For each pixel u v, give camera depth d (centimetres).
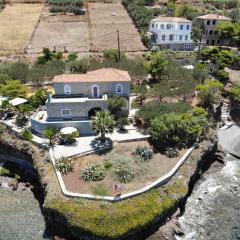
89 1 14650
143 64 8069
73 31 11569
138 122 6162
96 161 5222
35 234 4412
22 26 11925
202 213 4816
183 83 7238
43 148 5503
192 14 12156
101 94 6159
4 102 6378
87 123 5794
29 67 8331
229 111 7275
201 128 5809
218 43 10856
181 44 10275
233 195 5203
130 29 11744
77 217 4256
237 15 12525
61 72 7869
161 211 4462
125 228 4206
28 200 5009
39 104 6606
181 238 4384
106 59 8569
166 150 5456
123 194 4531
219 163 5953
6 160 5891
